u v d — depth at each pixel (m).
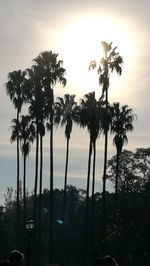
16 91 68.25
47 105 60.75
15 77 68.38
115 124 60.94
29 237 34.94
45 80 60.25
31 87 61.72
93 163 60.28
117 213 59.56
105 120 57.78
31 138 69.62
